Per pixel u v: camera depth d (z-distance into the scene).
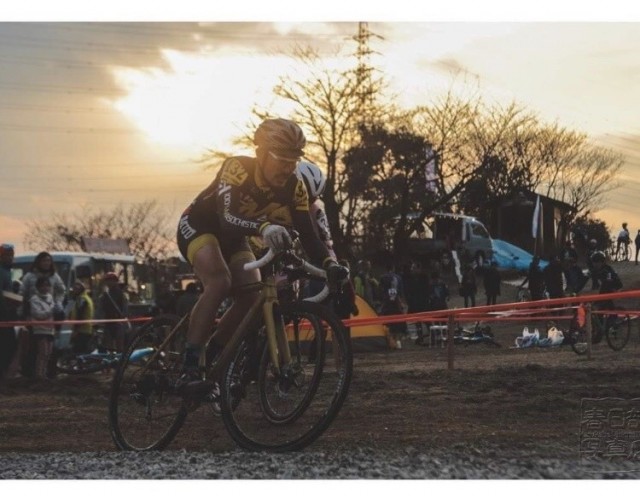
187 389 4.67
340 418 5.88
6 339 10.98
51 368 12.55
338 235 32.19
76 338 13.19
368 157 32.03
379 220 31.72
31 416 6.84
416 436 5.07
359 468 3.83
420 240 29.47
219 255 4.69
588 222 35.31
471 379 8.39
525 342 15.03
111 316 14.37
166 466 4.05
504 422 5.59
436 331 16.66
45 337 11.37
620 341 13.85
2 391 9.12
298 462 4.02
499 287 20.70
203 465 4.05
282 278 4.84
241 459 4.17
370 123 33.03
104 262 20.23
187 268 26.08
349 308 4.81
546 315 17.09
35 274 11.53
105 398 8.27
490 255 29.45
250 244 5.04
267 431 4.53
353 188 32.00
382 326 14.95
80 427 6.22
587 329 11.55
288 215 4.66
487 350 14.81
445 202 33.72
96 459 4.40
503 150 35.22
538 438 4.91
